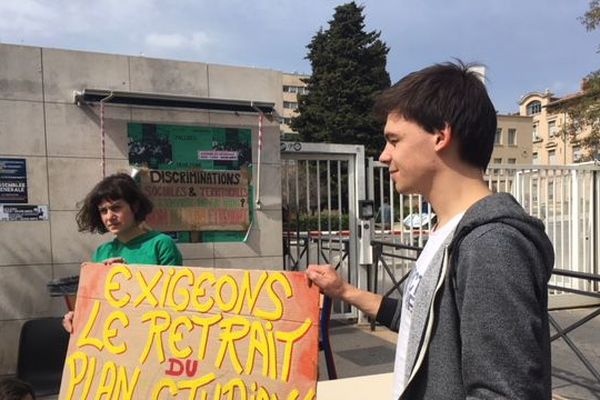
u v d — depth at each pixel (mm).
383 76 31000
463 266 1041
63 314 4719
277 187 5543
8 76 4523
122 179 2840
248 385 1819
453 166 1173
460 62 1233
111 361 2061
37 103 4625
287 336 1807
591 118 15562
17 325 4586
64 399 2098
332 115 29453
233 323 1891
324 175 6527
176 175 5102
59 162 4699
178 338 1968
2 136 4516
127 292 2107
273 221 5520
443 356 1082
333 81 30234
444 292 1099
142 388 1978
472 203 1156
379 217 6871
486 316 956
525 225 1021
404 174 1224
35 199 4629
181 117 5121
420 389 1124
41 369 3420
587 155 16375
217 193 5266
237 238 5363
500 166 6898
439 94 1155
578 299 7191
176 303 2004
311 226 6344
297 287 1828
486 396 943
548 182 7105
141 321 2053
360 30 31547
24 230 4605
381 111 1274
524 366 930
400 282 5973
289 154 6086
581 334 5922
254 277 1896
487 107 1162
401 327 1314
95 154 4812
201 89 5227
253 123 5418
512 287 957
